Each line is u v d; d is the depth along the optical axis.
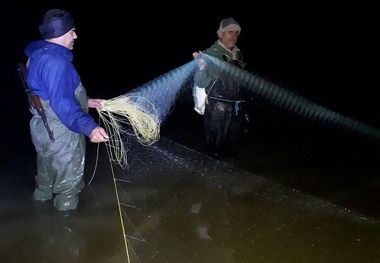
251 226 3.62
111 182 4.50
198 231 3.54
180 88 9.04
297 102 8.13
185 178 4.62
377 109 7.94
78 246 3.34
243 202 4.08
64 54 3.51
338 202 4.07
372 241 3.36
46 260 3.17
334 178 4.67
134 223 3.68
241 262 3.12
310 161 5.23
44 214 3.83
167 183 4.48
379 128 6.74
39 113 3.58
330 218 3.75
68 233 3.52
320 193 4.30
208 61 4.84
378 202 4.07
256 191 4.32
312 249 3.27
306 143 5.91
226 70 4.95
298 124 6.75
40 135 3.75
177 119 7.02
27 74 3.61
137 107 4.04
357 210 3.88
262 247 3.30
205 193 4.26
